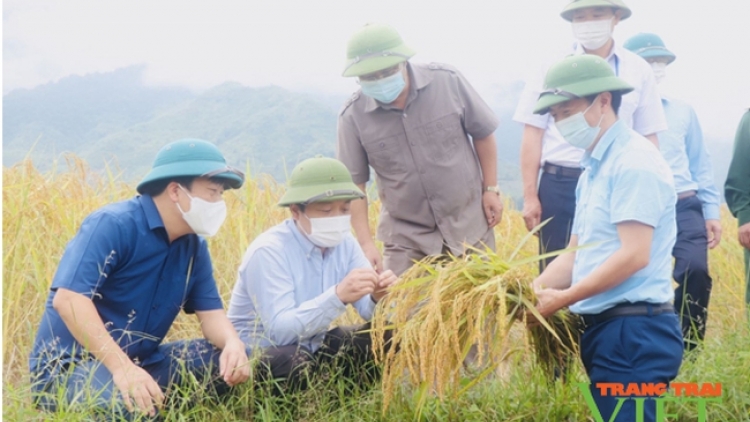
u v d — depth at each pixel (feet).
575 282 13.09
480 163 18.60
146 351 14.34
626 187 12.16
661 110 18.72
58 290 13.20
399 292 13.19
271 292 14.96
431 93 17.60
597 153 12.69
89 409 12.23
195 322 18.65
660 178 12.18
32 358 13.62
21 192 19.48
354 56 16.57
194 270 14.67
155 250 13.82
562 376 14.25
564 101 12.50
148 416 12.82
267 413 13.44
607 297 12.58
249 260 15.21
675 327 12.60
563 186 18.31
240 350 14.02
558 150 18.42
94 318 13.10
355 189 14.85
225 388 14.10
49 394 12.48
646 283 12.42
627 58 18.61
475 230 18.15
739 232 19.77
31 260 18.15
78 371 13.14
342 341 15.11
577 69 12.58
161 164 13.56
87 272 13.24
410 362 12.35
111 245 13.42
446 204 17.83
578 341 13.51
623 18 18.57
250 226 21.56
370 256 18.48
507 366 15.16
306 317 14.48
